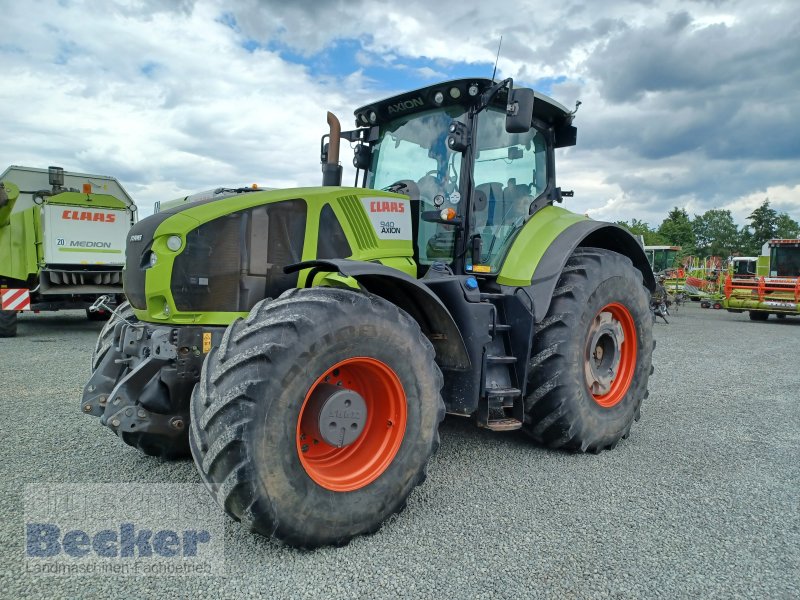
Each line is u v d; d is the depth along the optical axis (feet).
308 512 7.97
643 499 10.29
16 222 30.25
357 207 11.26
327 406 8.48
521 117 11.39
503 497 10.26
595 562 8.05
